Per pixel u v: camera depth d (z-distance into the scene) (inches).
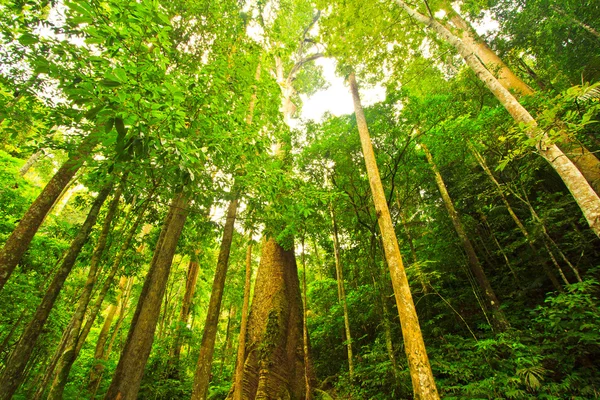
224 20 228.2
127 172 142.6
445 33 249.8
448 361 237.0
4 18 145.8
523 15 357.1
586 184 139.5
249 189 200.2
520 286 273.9
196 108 147.6
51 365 153.7
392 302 344.2
